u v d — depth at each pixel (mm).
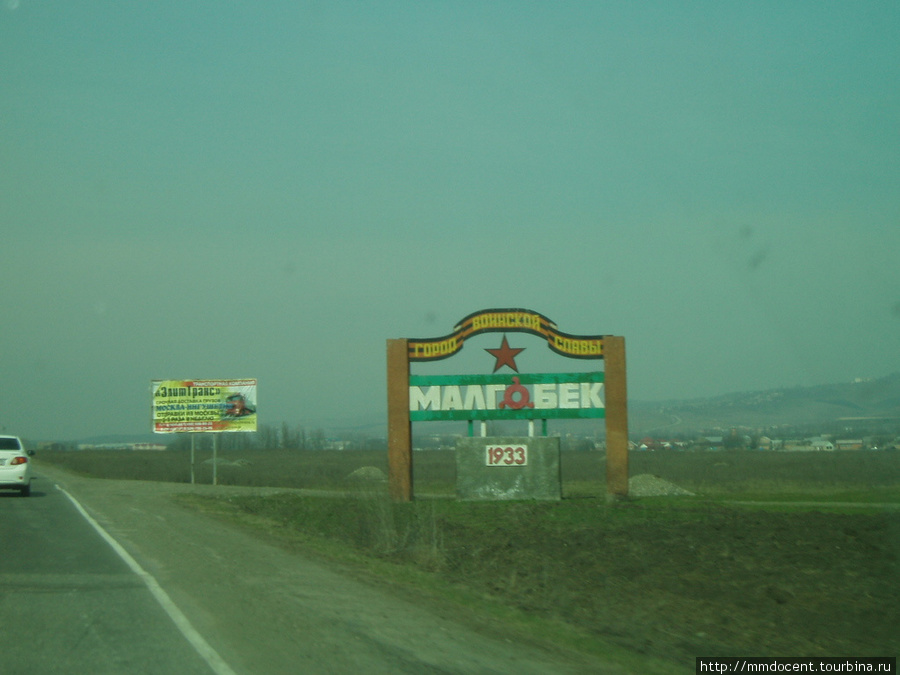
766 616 12117
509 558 17375
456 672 7957
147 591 11320
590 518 24609
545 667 8430
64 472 53812
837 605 12891
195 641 8633
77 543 16250
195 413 40906
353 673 7715
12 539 16734
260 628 9336
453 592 12758
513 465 29656
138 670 7602
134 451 136250
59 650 8250
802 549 18484
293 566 14328
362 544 18969
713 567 16281
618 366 29609
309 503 29141
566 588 13969
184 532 18672
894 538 20094
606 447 29609
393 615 10477
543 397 29750
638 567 16203
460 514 25859
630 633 10570
